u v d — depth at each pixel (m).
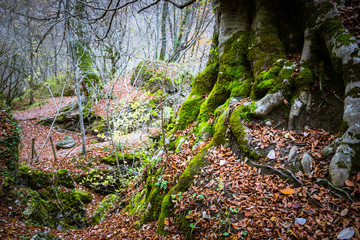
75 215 7.93
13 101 26.19
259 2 5.55
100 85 18.23
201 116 6.05
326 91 4.27
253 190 3.81
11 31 12.77
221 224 3.59
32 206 6.63
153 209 5.12
